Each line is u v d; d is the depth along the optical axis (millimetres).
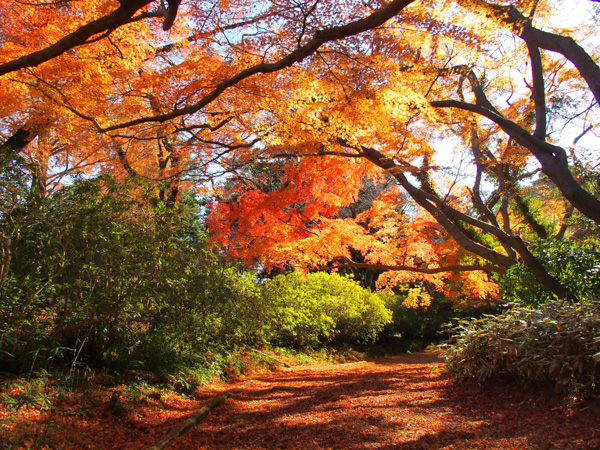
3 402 3939
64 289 5082
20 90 7051
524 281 7180
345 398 5969
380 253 13195
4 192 4793
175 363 6684
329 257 10836
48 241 4750
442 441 3805
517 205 13320
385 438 4016
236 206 9766
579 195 6449
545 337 4879
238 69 6152
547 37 6648
